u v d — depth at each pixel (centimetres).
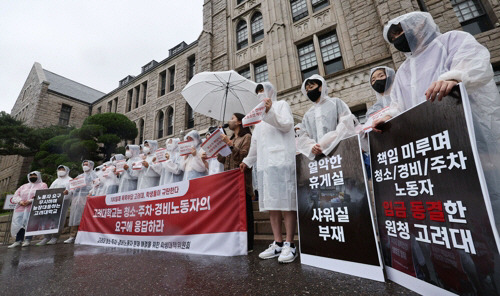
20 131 1419
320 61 793
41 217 471
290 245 217
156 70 1507
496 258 94
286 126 228
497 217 123
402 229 144
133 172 518
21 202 485
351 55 738
